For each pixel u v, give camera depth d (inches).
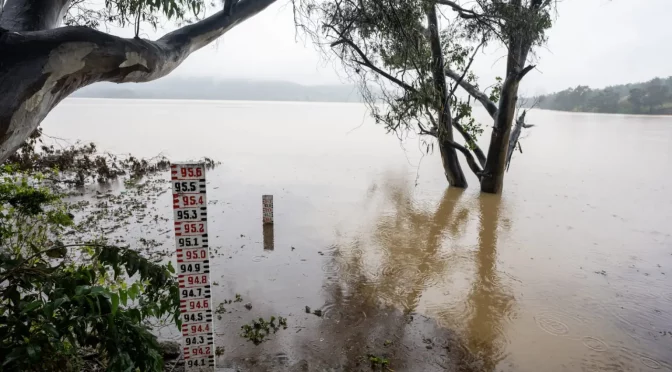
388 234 375.6
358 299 254.4
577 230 399.5
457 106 527.2
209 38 148.9
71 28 96.3
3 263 84.4
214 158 770.8
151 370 86.2
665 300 263.1
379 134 1304.1
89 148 712.4
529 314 242.5
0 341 69.6
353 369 187.9
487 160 533.6
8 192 169.3
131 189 500.1
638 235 388.5
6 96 83.7
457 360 198.4
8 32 88.3
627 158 891.4
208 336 143.1
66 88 98.2
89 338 78.9
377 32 243.8
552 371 193.0
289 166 711.7
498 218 433.1
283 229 378.0
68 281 80.3
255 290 259.3
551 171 721.0
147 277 102.9
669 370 196.1
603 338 220.4
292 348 201.0
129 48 108.8
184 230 134.1
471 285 278.2
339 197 507.5
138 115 1974.7
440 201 498.6
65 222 199.5
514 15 386.9
